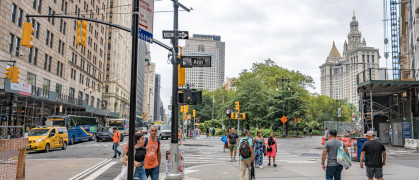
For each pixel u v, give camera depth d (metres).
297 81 62.97
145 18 6.94
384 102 30.33
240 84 64.06
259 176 10.39
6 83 23.97
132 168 5.04
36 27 37.56
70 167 13.30
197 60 10.08
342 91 188.25
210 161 15.67
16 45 33.28
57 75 45.03
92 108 50.91
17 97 29.48
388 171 11.32
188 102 9.74
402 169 11.84
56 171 12.14
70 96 51.91
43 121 31.00
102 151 21.69
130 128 5.11
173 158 9.62
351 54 136.12
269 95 53.31
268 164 13.32
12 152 7.27
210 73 183.88
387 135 28.75
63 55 47.31
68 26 48.81
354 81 173.75
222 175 10.70
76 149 24.03
